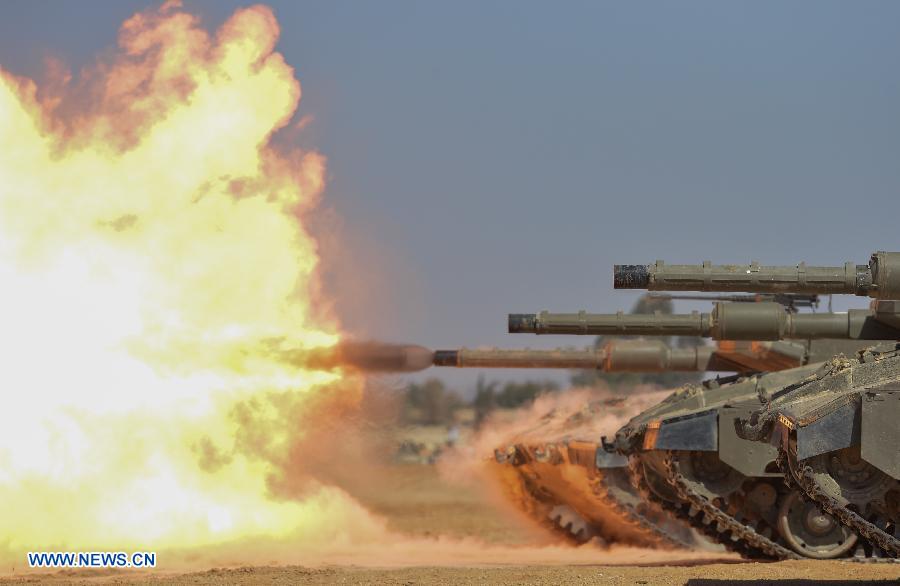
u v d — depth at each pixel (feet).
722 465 338.54
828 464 265.13
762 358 399.65
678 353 429.79
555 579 281.74
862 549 336.08
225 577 293.64
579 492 437.58
